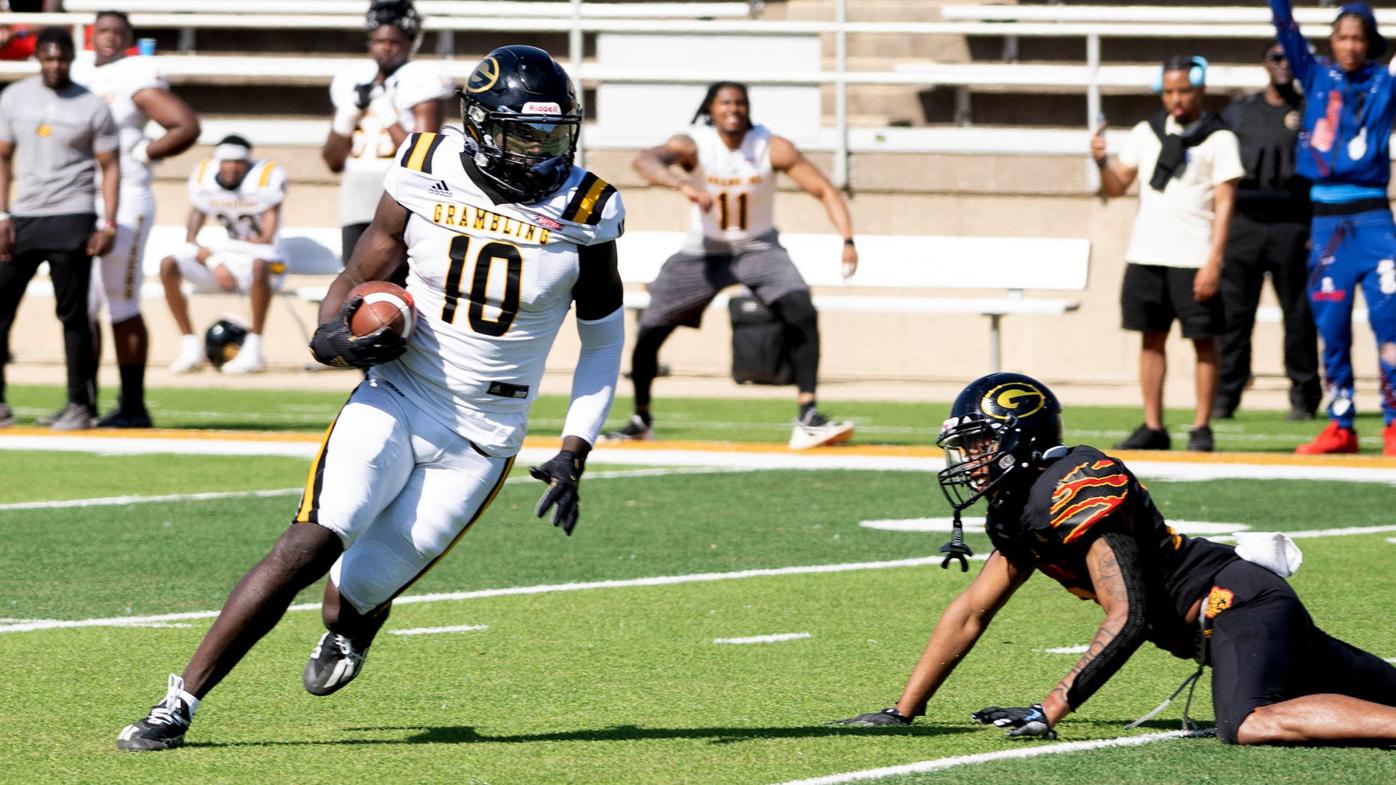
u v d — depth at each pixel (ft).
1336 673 66.49
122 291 163.43
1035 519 64.28
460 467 65.67
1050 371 213.66
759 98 237.86
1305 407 180.55
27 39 248.32
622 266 209.36
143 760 63.52
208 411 190.49
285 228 215.72
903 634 87.86
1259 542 66.54
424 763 63.41
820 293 217.77
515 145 63.46
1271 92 175.94
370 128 147.54
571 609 94.12
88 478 142.92
